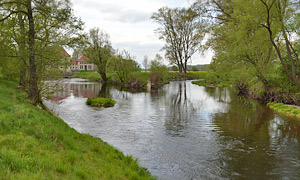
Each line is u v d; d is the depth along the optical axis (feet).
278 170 28.35
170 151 34.47
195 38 203.72
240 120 55.98
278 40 75.46
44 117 34.86
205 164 29.89
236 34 74.02
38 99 51.21
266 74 82.23
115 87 155.22
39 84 51.75
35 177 14.90
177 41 219.61
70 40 54.19
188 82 221.25
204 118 58.44
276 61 90.48
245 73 84.43
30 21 50.06
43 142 23.35
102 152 27.86
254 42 73.36
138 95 110.73
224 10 89.10
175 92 127.03
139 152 33.81
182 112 66.85
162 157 32.04
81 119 55.06
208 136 42.42
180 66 246.27
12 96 48.42
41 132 25.66
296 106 68.74
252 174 27.25
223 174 27.14
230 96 108.68
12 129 24.76
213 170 28.14
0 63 52.49
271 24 72.38
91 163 22.00
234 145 37.47
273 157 32.40
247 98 100.48
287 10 70.64
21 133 23.88
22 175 14.78
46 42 50.83
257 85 103.40
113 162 25.07
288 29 69.92
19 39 49.78
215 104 83.25
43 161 17.90
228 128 48.39
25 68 55.67
